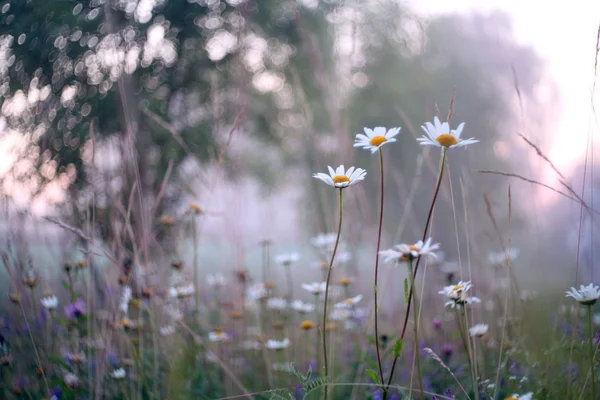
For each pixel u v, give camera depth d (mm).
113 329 1191
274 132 3795
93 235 1191
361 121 4340
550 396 1002
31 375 1229
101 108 1888
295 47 3379
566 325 1160
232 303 1499
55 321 1305
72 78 1917
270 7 3203
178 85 2818
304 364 1339
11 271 1249
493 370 1131
